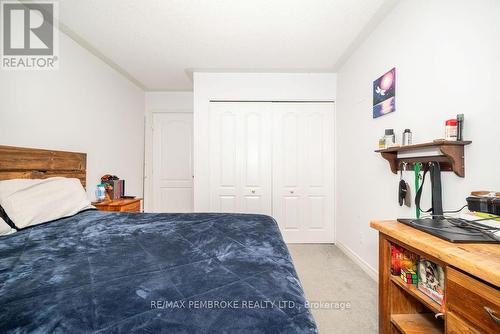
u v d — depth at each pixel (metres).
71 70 2.31
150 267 0.87
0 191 1.42
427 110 1.50
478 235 0.93
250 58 2.72
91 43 2.40
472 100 1.20
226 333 0.53
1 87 1.70
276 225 1.55
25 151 1.74
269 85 3.14
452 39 1.32
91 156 2.62
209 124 3.15
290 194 3.19
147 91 3.94
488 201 1.00
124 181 3.11
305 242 3.18
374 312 1.65
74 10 1.89
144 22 2.05
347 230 2.75
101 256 0.98
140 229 1.38
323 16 1.96
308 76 3.14
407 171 1.68
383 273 1.25
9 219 1.38
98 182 2.75
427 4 1.50
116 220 1.58
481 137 1.15
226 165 3.18
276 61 2.80
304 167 3.18
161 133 4.01
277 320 0.58
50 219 1.54
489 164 1.11
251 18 1.99
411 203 1.64
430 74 1.48
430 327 1.15
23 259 0.95
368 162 2.24
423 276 1.09
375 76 2.12
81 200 1.85
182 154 4.01
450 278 0.82
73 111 2.34
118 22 2.05
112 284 0.74
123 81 3.27
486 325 0.70
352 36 2.26
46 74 2.04
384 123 1.98
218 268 0.87
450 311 0.82
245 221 1.57
